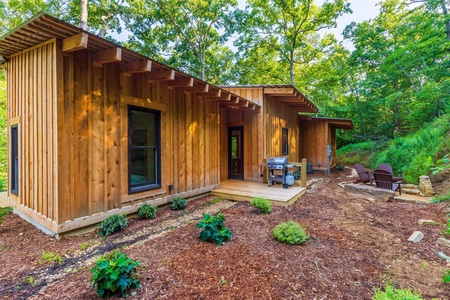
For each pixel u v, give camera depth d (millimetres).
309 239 3256
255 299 1967
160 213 4539
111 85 3830
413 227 3826
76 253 2873
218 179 6488
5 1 11164
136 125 4363
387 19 12867
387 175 5859
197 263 2529
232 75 20078
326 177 9641
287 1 15219
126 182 4086
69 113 3295
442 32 9023
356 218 4273
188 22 17562
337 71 16453
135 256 2705
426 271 2516
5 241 3213
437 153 6660
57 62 3158
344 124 12312
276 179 6578
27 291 2104
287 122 9961
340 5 14781
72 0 12984
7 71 4605
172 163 5031
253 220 4023
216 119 6461
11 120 4512
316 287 2162
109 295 1996
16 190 4551
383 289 2172
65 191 3260
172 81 4766
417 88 10875
